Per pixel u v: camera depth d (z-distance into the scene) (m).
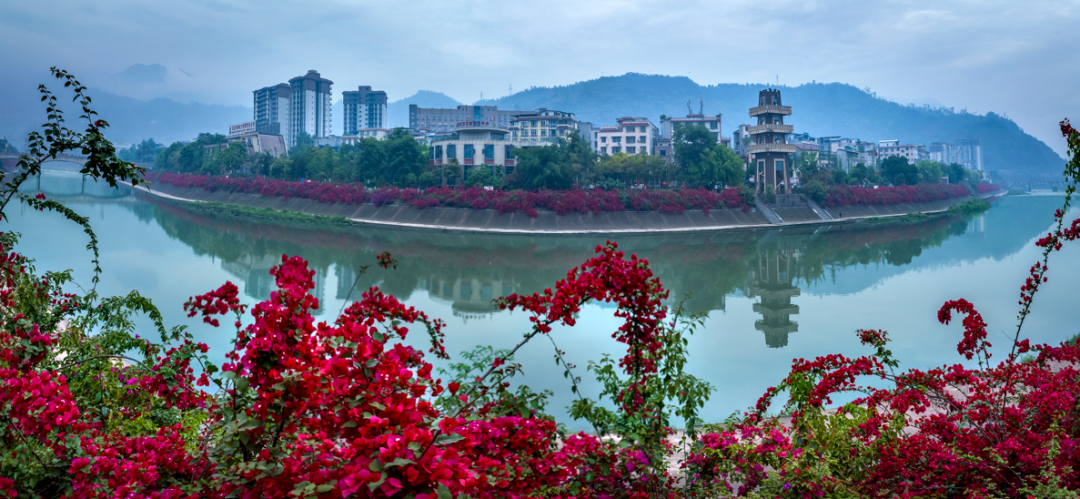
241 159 110.44
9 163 127.75
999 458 5.44
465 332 26.88
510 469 4.32
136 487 3.77
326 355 3.82
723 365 23.36
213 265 47.03
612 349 23.06
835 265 54.06
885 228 84.94
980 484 5.58
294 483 3.56
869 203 99.81
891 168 113.12
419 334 26.11
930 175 126.81
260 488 3.63
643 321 5.84
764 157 91.75
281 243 62.16
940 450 5.86
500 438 4.62
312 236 68.19
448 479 2.91
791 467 5.72
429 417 3.45
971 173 166.38
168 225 71.69
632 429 5.72
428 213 78.50
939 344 26.78
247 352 3.78
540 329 5.74
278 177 104.56
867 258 58.12
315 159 99.06
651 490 5.48
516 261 55.44
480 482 3.18
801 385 7.05
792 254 60.84
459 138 91.88
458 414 4.70
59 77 5.40
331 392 3.54
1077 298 36.03
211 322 4.18
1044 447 5.50
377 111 186.50
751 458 6.11
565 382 18.67
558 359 5.97
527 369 20.30
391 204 81.31
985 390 6.51
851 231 81.19
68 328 7.84
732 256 59.62
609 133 107.81
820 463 5.88
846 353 25.30
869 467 6.34
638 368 5.92
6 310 5.56
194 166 121.56
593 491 5.39
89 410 5.79
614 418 5.92
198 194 104.31
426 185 87.12
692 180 88.31
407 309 5.21
